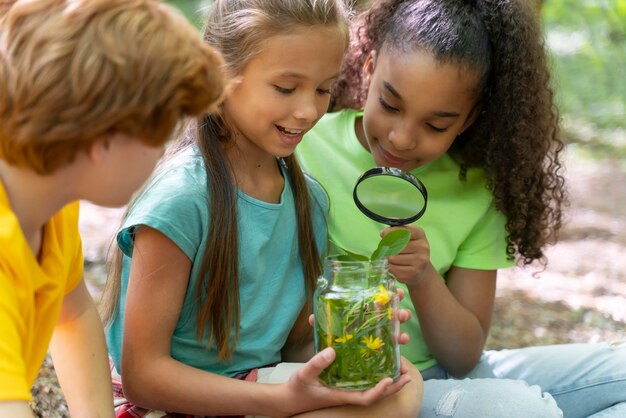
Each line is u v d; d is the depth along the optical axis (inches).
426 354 93.4
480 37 84.4
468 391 80.3
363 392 68.3
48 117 48.9
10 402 49.9
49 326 60.6
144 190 74.4
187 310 76.1
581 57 350.3
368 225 89.7
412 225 88.3
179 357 77.6
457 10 84.7
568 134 315.0
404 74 81.7
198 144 75.2
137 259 72.3
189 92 51.4
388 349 68.8
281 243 79.8
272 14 71.2
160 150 53.5
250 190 78.3
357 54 95.4
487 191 94.0
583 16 317.1
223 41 73.4
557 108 95.7
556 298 163.0
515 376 94.6
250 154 77.9
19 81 48.6
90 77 48.2
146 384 72.8
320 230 85.7
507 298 162.4
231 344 76.7
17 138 49.9
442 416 79.0
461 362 91.3
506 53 86.7
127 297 72.9
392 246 71.5
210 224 73.2
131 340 72.8
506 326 147.3
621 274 180.2
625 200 243.6
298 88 73.0
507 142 90.6
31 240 57.1
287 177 81.6
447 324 87.6
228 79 72.8
